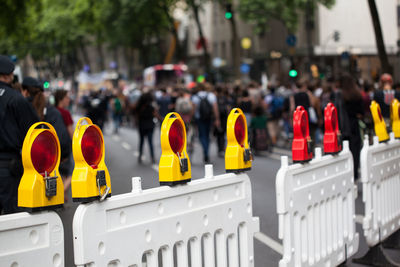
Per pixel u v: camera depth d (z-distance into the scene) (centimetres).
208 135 2766
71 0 11244
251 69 8256
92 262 527
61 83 9962
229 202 688
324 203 862
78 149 519
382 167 1021
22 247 493
